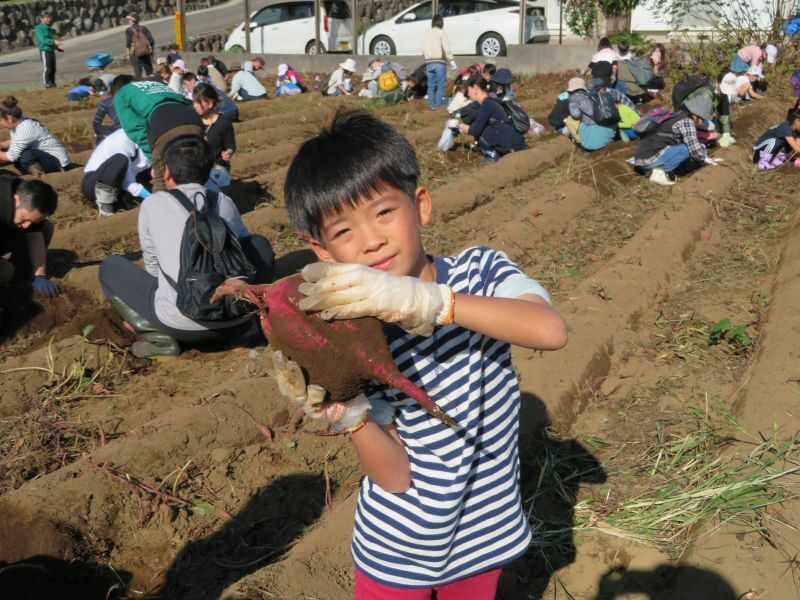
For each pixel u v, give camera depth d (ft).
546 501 12.42
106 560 12.21
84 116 47.52
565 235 26.86
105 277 18.93
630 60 49.55
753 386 14.62
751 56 49.65
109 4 103.76
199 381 17.79
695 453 13.32
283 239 26.73
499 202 30.60
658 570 10.72
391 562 6.73
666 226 24.58
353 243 5.84
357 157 5.70
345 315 5.02
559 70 61.16
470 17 68.23
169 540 12.59
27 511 12.22
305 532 12.67
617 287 20.02
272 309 5.37
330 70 68.28
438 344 6.24
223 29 98.53
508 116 37.32
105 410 16.62
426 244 26.12
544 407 14.67
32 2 95.20
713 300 20.18
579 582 10.82
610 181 32.71
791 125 32.58
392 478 6.32
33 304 21.27
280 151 36.68
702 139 34.71
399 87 55.83
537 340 5.51
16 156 32.07
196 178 18.67
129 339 19.70
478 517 6.75
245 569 12.02
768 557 10.26
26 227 20.93
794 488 11.45
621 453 13.67
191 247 17.31
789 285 19.15
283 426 15.49
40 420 16.06
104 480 13.07
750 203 28.19
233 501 13.39
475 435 6.47
